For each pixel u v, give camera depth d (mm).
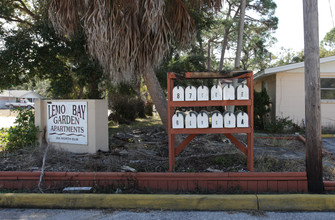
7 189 4809
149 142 7680
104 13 4941
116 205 4219
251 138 4797
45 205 4266
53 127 6836
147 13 4953
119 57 5383
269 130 10945
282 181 4523
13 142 6836
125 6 5324
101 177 4734
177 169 5191
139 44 5367
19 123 7039
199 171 5074
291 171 5004
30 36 9070
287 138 8547
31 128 6809
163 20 5398
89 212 4086
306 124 4504
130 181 4668
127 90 12844
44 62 9523
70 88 9992
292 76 11555
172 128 4859
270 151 6672
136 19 5305
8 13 9578
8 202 4309
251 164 4820
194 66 13000
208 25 10562
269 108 11742
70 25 5785
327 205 4055
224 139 7707
